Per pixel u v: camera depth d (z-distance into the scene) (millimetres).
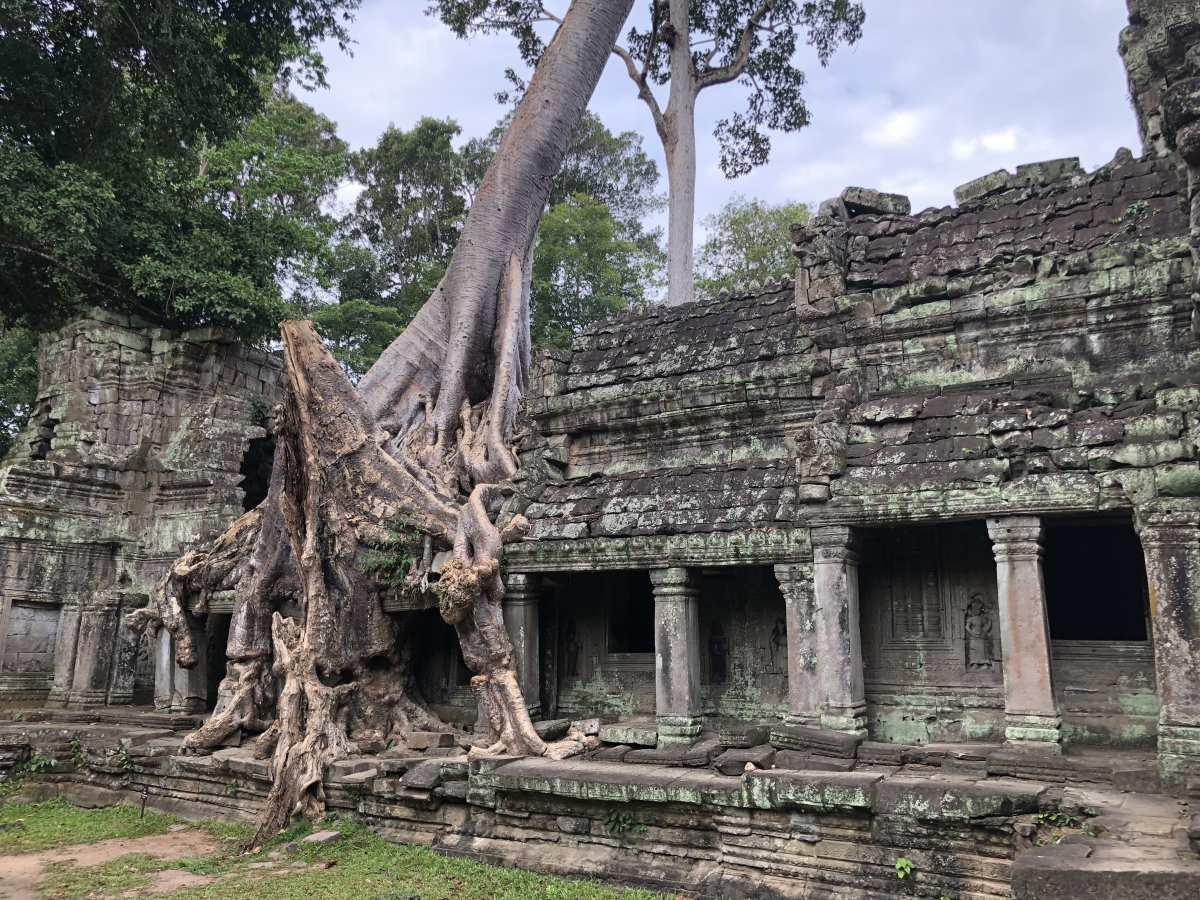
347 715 13055
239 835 11828
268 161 26281
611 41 21891
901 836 8008
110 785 14297
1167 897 5812
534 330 33094
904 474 9891
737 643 11984
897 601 10977
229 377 22875
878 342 11477
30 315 21156
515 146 20453
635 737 11406
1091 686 9766
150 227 21109
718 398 12656
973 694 10273
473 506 12773
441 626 14781
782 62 27984
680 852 9227
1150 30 10219
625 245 35188
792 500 10891
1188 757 7855
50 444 22109
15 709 18750
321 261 31594
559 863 9664
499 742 11203
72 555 20156
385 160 38125
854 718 9875
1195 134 8594
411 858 10070
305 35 20812
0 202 16969
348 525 13742
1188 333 9664
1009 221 11422
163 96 19562
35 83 17969
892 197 12992
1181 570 8125
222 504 20250
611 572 13320
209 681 17312
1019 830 7363
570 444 14250
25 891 9438
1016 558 9125
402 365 18906
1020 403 9969
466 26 28109
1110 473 8672
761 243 34844
